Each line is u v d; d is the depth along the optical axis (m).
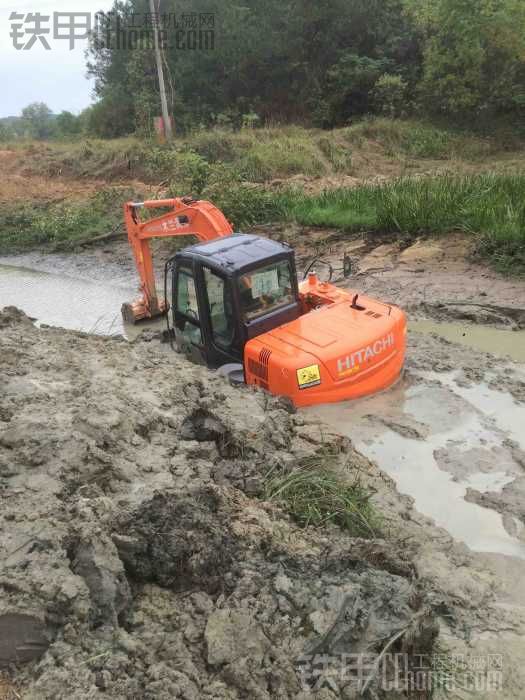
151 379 6.76
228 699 3.45
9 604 3.51
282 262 7.41
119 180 22.14
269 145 23.06
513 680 3.98
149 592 4.11
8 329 7.98
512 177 14.40
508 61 26.73
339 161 22.86
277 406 6.56
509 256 11.55
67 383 6.26
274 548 4.45
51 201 19.77
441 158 24.52
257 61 30.12
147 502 4.26
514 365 8.13
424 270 11.83
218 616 3.86
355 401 7.15
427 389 7.44
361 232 14.09
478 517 5.45
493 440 6.48
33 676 3.43
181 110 30.00
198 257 7.43
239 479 5.39
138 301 11.19
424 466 6.13
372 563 4.56
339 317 7.48
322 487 5.39
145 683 3.47
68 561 3.81
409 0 29.72
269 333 7.26
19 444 4.90
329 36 30.12
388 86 28.42
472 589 4.66
